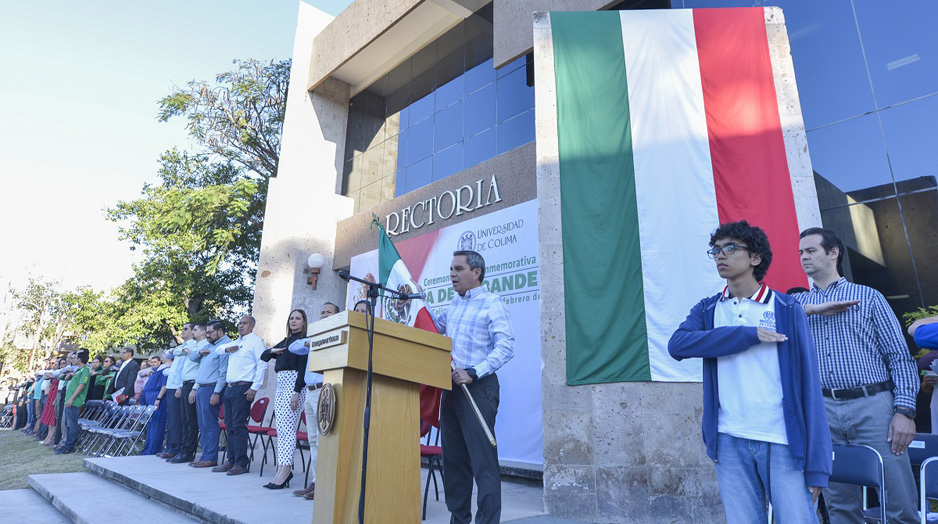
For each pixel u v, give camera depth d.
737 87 5.52
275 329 10.69
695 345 2.22
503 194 8.17
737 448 2.15
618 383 4.97
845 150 6.25
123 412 10.05
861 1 6.39
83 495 5.59
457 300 3.88
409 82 11.40
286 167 11.48
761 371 2.12
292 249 11.18
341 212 11.90
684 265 5.14
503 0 8.61
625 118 5.57
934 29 5.89
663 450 4.76
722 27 5.70
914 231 5.66
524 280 7.39
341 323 2.83
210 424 6.79
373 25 10.95
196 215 16.33
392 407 2.92
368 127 12.09
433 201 9.37
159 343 18.48
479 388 3.46
